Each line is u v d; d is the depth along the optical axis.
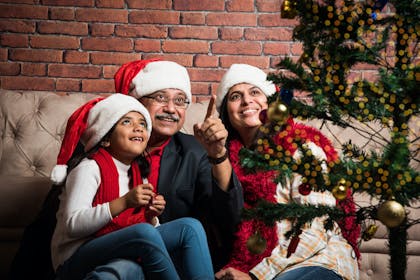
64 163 1.78
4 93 2.58
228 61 3.09
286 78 1.25
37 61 3.07
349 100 1.23
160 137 1.93
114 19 3.08
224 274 1.65
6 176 2.30
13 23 3.06
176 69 1.99
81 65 3.08
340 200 1.27
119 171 1.74
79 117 1.80
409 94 1.18
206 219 1.85
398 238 1.26
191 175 1.90
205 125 1.60
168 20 3.09
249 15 3.09
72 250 1.61
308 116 1.26
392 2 1.22
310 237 1.62
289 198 1.69
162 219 1.84
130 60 3.08
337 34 1.22
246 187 1.75
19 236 2.17
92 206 1.66
